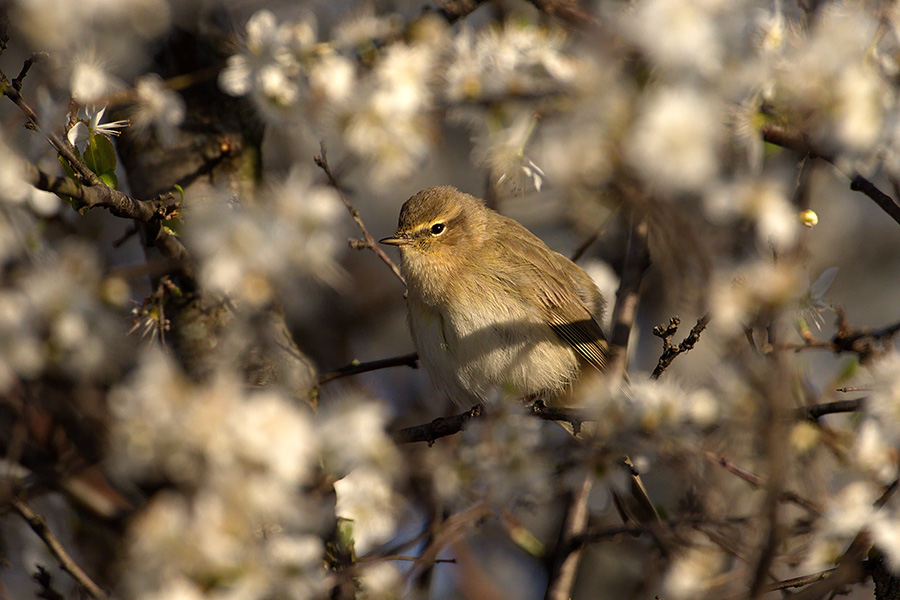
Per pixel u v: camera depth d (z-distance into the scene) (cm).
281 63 911
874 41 732
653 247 1073
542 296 1274
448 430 1001
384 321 1947
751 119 761
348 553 970
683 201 757
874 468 909
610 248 1595
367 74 974
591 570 1498
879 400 745
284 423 698
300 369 1103
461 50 980
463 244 1300
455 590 1521
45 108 882
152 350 898
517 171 966
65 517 1257
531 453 866
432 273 1281
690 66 662
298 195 784
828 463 984
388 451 811
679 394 798
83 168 852
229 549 658
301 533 780
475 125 1005
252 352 1071
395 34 1041
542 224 1686
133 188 1153
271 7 1248
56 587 1197
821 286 855
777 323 720
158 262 952
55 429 1191
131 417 692
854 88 707
